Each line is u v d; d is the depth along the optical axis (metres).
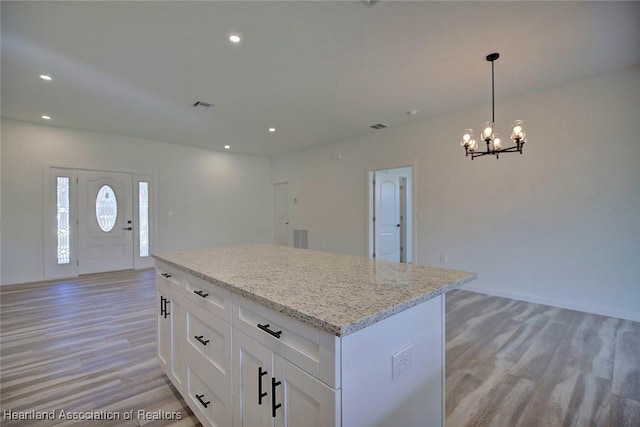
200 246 6.77
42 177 4.97
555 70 3.17
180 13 2.22
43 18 2.25
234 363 1.33
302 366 0.99
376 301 1.08
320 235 6.64
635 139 3.14
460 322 3.15
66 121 4.79
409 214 6.88
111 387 2.05
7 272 4.71
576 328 2.97
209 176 6.91
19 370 2.26
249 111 4.35
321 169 6.60
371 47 2.70
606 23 2.36
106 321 3.22
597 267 3.38
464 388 2.01
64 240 5.19
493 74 3.24
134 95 3.73
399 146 5.13
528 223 3.84
